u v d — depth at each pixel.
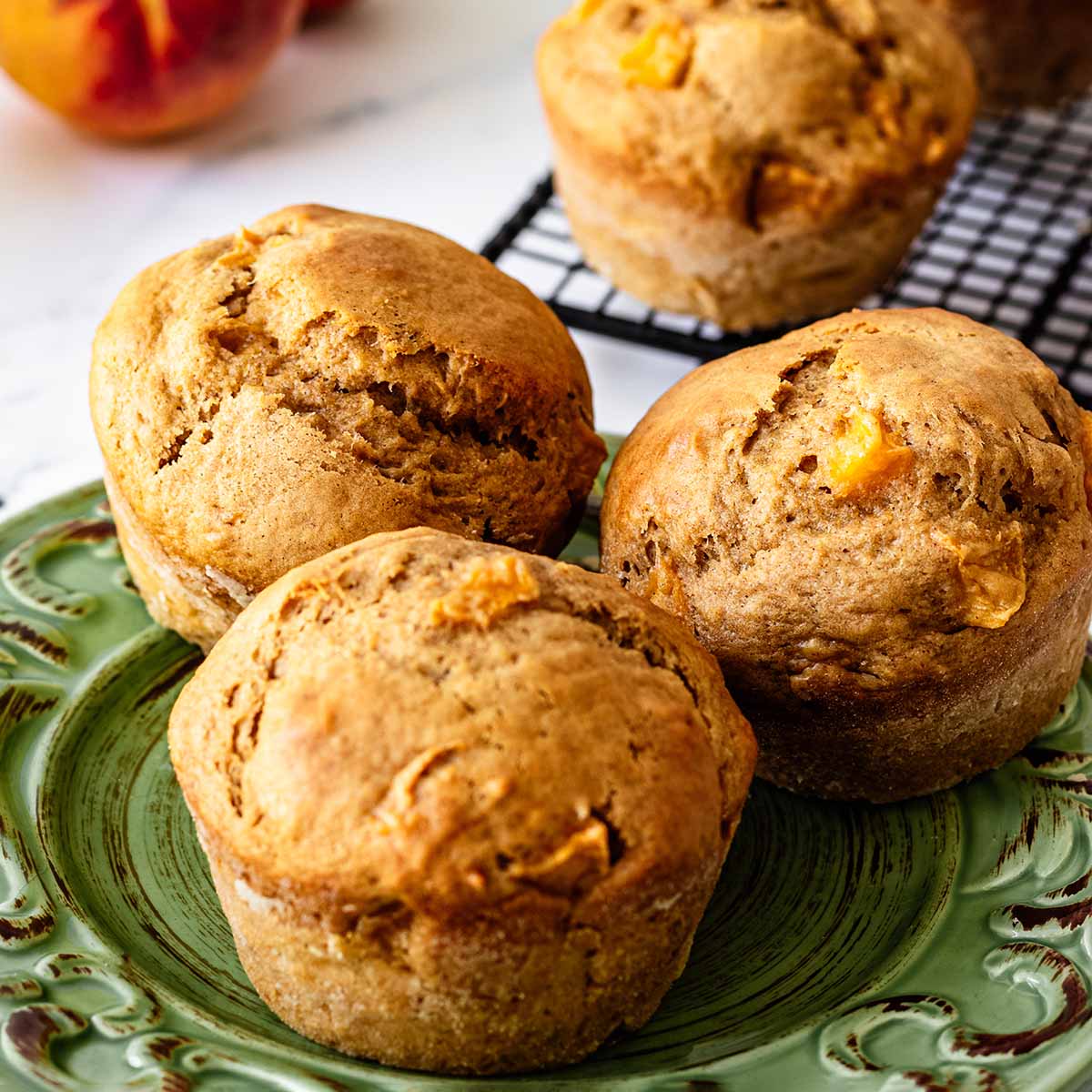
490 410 0.44
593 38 0.57
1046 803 0.43
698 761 0.39
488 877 0.38
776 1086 0.39
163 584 0.46
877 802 0.44
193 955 0.42
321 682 0.39
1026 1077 0.39
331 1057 0.39
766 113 0.55
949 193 0.65
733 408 0.43
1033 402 0.43
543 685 0.39
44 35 0.62
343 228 0.46
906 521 0.42
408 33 0.77
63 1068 0.39
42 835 0.43
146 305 0.45
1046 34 0.65
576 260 0.61
